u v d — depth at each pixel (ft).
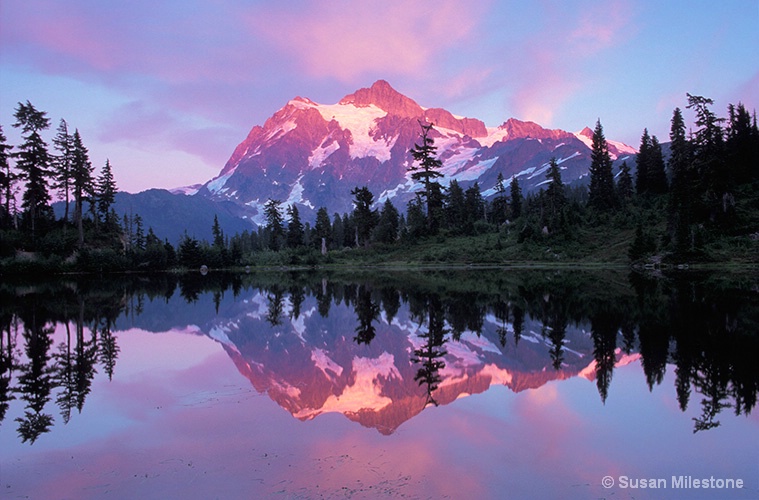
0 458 28.53
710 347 54.85
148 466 26.96
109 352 60.59
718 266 192.03
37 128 248.32
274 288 159.43
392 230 341.21
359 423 33.60
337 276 217.15
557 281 150.00
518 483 24.35
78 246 260.83
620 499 22.91
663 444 29.50
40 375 49.03
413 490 23.56
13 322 86.12
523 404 37.58
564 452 28.35
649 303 91.91
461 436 30.73
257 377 47.78
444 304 100.07
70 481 25.40
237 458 27.73
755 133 294.87
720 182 228.63
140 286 175.63
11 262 219.61
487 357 54.29
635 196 326.44
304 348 61.87
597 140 330.95
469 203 409.28
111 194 318.86
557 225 281.95
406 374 47.91
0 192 247.70
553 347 58.13
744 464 26.78
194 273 287.69
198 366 52.47
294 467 26.37
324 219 404.57
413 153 319.47
